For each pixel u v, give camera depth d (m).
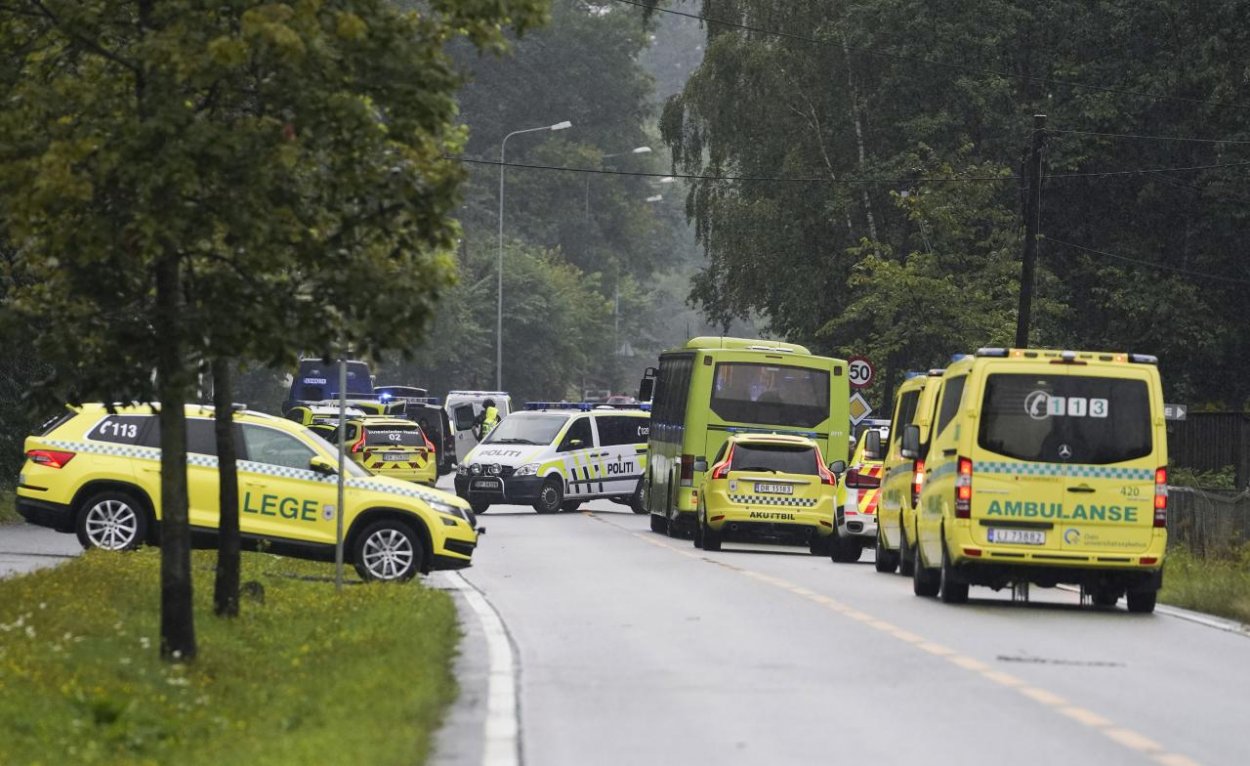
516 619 64.94
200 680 46.53
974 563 71.81
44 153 45.50
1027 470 71.25
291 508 79.25
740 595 75.81
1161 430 71.56
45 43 48.69
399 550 79.06
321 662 50.50
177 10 45.19
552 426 159.62
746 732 40.00
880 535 96.88
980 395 71.62
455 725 40.66
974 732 40.31
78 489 82.06
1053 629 64.31
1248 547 98.75
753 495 111.31
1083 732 40.59
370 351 48.97
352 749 35.31
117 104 46.03
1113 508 71.31
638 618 65.50
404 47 46.38
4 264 51.19
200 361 48.44
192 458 80.06
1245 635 64.06
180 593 49.00
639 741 38.78
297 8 44.47
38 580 61.16
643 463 163.00
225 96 46.94
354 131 45.66
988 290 182.88
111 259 46.75
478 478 155.50
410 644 52.25
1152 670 52.47
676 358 138.62
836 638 59.19
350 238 48.47
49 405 48.75
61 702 40.06
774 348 134.50
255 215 45.38
